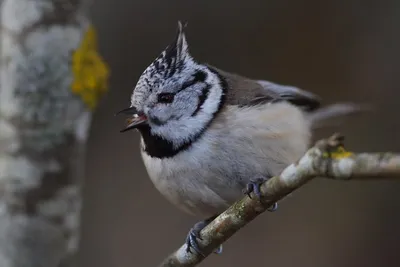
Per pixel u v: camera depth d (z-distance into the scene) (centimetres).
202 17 1393
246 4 1395
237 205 660
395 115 1379
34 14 821
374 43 1393
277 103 852
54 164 827
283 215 1382
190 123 793
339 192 1376
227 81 831
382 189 1361
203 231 709
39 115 821
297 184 574
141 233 1383
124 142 1409
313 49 1402
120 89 1388
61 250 830
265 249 1366
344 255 1343
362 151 1373
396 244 1331
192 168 791
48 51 823
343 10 1395
